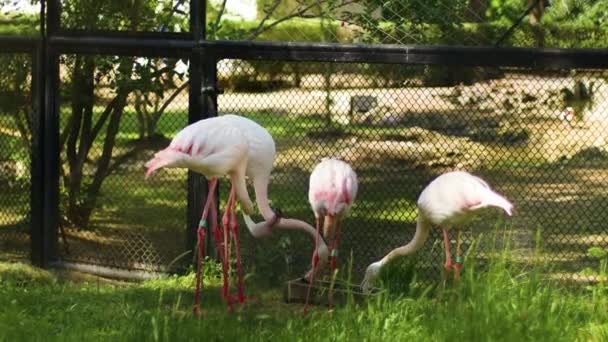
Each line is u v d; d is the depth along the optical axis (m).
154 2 8.48
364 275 8.16
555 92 12.95
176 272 8.39
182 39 8.12
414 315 6.41
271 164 7.55
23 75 8.80
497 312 6.05
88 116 8.80
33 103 8.58
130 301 7.46
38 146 8.59
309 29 10.54
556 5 10.27
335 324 6.25
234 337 6.21
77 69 8.74
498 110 13.03
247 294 7.80
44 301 7.36
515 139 12.63
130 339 6.17
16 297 7.32
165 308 7.25
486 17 9.90
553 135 12.65
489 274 6.68
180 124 8.82
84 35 8.38
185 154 6.85
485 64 7.66
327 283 7.52
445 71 11.89
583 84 12.90
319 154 11.29
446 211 6.95
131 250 8.61
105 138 8.82
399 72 11.33
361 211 10.08
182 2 8.43
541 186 11.17
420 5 8.52
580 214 10.01
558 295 6.75
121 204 8.79
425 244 8.91
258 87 10.59
